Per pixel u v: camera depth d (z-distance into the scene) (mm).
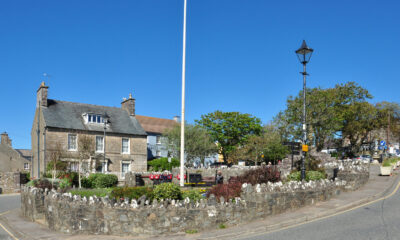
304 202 13367
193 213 10711
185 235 10305
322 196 14266
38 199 14578
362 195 15156
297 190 13227
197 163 52938
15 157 58500
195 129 50281
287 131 42500
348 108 49250
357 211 12297
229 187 14164
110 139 40250
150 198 13172
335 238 8883
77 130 37844
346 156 50000
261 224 11023
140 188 13750
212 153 52500
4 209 18547
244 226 10945
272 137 47219
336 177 17453
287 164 26172
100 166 38438
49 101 39219
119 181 33062
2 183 28469
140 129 43625
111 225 10867
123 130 41531
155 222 10508
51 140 36000
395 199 14156
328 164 21781
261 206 11828
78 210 11406
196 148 48812
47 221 13125
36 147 38688
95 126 39750
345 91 49594
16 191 28625
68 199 11836
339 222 10727
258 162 48750
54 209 12445
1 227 13719
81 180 28641
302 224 11023
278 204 12383
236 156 51406
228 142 57625
